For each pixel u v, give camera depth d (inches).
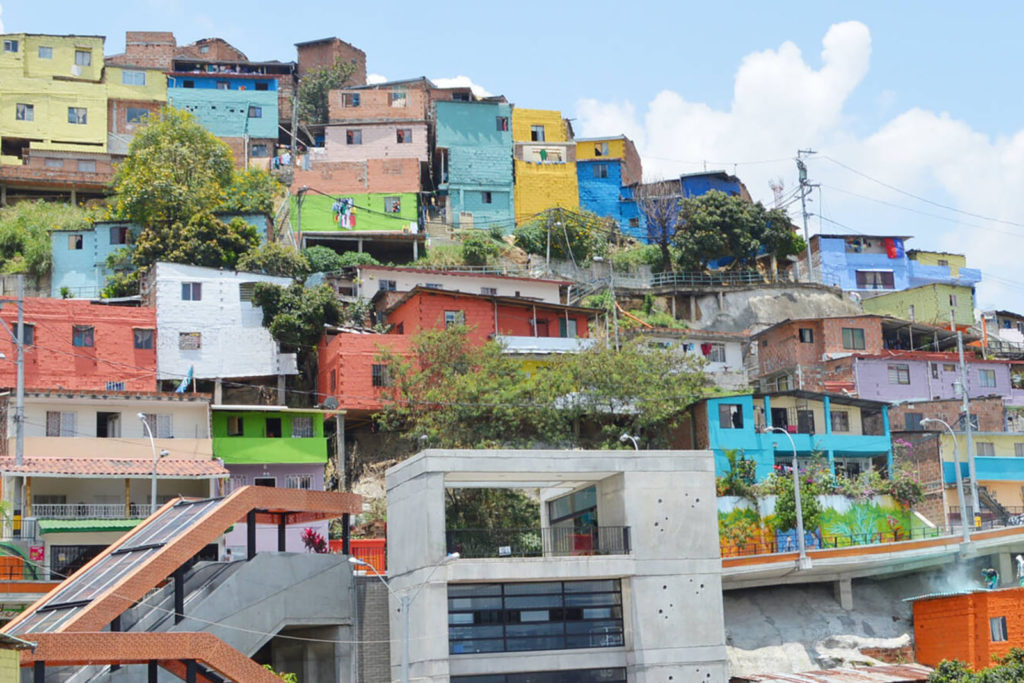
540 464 1895.9
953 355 3479.3
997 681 1968.5
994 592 2224.4
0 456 2367.1
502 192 4274.1
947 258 4473.4
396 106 4286.4
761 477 2755.9
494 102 4352.9
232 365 2970.0
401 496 1935.3
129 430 2554.1
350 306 3262.8
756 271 4094.5
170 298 2957.7
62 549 2210.9
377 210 3956.7
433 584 1811.0
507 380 2684.5
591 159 4458.7
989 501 2871.6
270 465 2726.4
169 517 1876.2
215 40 4940.9
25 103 4244.6
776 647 2310.5
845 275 4313.5
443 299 3090.6
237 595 1784.0
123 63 4448.8
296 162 4328.3
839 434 2881.4
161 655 1457.9
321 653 1915.6
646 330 3353.8
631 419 2807.6
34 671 1378.0
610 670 1891.0
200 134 3831.2
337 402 2827.3
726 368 3422.7
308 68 5032.0
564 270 3951.8
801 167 4296.3
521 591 1878.7
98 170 4097.0
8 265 3494.1
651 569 1909.4
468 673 1815.9
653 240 4178.2
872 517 2613.2
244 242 3341.5
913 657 2336.4
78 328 2851.9
